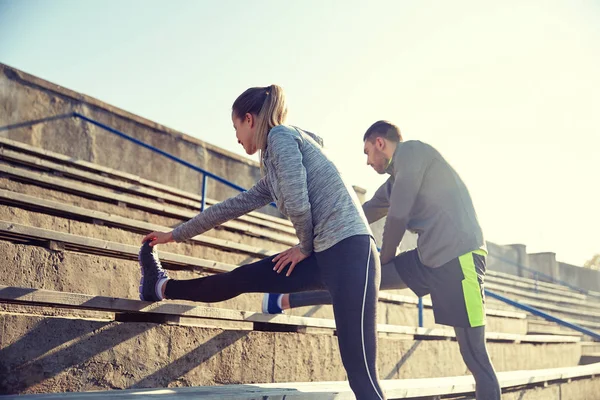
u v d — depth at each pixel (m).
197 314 2.80
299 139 2.10
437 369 4.49
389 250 2.89
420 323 4.84
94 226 4.18
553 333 8.12
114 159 8.40
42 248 3.21
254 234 6.14
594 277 16.92
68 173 5.98
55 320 2.29
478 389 2.69
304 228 2.03
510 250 15.44
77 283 3.35
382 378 3.89
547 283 14.32
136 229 4.57
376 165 3.08
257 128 2.18
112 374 2.43
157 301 2.63
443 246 2.77
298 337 3.29
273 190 2.14
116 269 3.57
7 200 3.84
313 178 2.09
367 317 1.97
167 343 2.64
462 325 2.72
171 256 3.78
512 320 6.91
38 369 2.22
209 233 5.47
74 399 1.96
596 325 11.88
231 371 2.90
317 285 2.23
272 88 2.21
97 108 8.33
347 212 2.05
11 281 3.04
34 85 7.67
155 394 2.21
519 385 4.02
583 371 4.95
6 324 2.16
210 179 9.60
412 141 2.88
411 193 2.77
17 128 7.41
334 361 3.51
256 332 3.05
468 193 2.88
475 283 2.74
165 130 9.11
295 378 3.23
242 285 2.35
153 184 7.60
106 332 2.43
